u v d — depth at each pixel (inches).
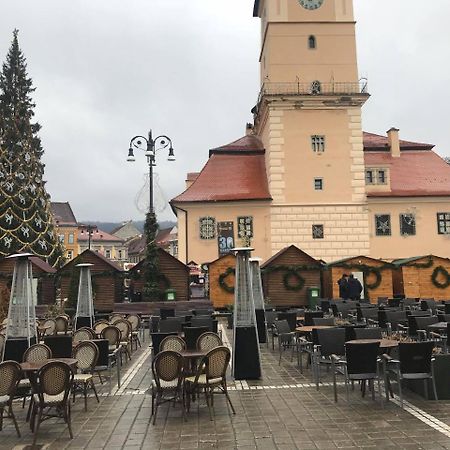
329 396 422.6
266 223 1541.6
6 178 1496.1
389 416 357.1
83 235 4252.0
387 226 1565.0
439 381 398.3
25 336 482.0
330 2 1588.3
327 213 1541.6
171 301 1199.6
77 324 836.6
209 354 375.9
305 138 1552.7
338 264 1289.4
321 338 470.6
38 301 1219.2
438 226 1578.5
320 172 1549.0
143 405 413.1
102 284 1208.2
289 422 350.6
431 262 1298.0
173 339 452.8
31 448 314.2
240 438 319.9
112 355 484.4
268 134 1579.7
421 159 1738.4
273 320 741.3
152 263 1210.0
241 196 1560.0
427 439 307.6
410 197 1568.7
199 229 1550.2
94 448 311.6
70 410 365.7
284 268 1263.5
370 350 390.3
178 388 365.4
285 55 1574.8
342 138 1555.1
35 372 356.8
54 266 1544.0
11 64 1862.7
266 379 499.2
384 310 712.4
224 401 415.2
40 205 1557.6
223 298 1282.0
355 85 1563.7
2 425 357.1
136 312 1144.8
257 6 1814.7
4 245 1443.2
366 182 1599.4
